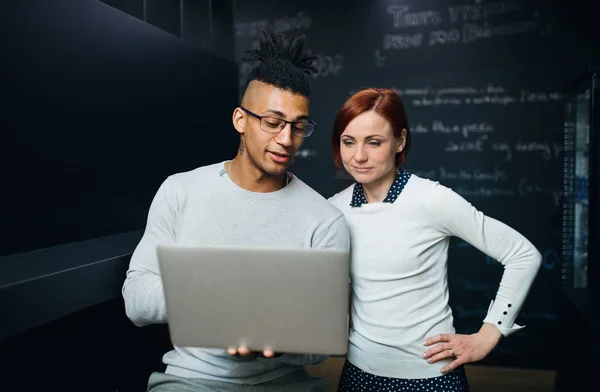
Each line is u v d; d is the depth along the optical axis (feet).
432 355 4.12
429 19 10.11
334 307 3.12
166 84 6.74
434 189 4.15
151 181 6.46
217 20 10.57
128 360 6.12
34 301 3.51
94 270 4.16
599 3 9.41
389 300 4.19
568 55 9.57
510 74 9.83
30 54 4.50
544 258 9.84
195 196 4.14
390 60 10.32
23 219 4.54
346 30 10.45
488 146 10.00
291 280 3.10
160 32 6.57
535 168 9.83
